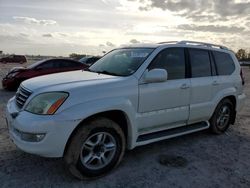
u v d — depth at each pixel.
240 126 6.09
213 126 5.18
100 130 3.27
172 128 4.41
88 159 3.26
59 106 3.00
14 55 43.31
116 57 4.44
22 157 3.87
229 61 5.48
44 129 2.93
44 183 3.18
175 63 4.27
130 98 3.55
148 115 3.83
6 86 10.37
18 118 3.12
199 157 4.13
